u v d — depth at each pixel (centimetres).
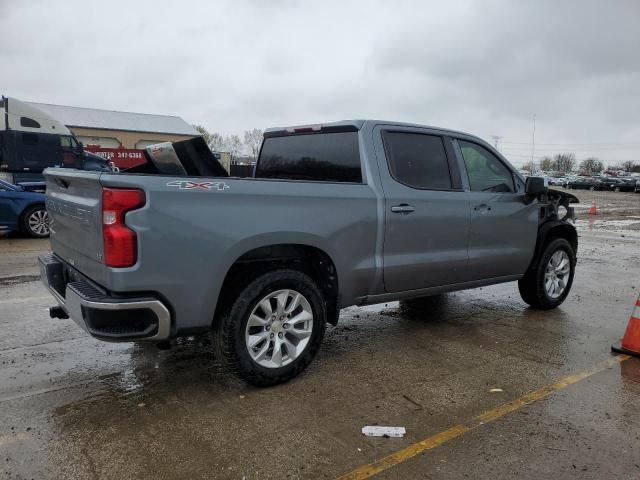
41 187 1202
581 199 3762
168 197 326
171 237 327
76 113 5862
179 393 378
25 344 470
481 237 523
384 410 358
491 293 725
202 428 329
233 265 380
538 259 602
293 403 366
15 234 1180
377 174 441
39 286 680
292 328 394
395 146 463
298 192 387
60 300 378
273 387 391
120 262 313
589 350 488
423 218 466
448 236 491
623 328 562
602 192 5275
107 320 320
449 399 377
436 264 481
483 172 540
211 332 379
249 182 364
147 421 336
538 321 584
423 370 432
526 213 572
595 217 2205
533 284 608
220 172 421
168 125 6244
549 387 401
